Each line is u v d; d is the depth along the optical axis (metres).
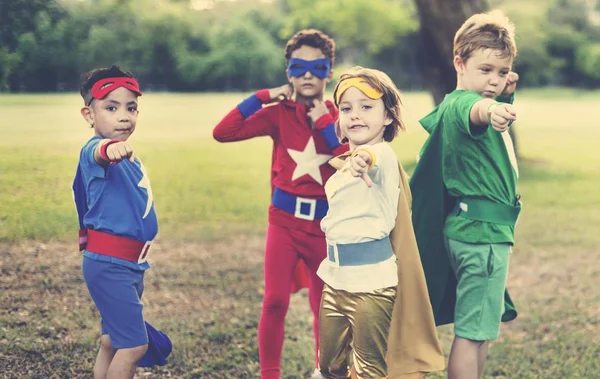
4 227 7.07
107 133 3.26
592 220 9.24
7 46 8.12
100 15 15.20
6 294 5.39
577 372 4.33
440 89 9.98
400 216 3.16
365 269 3.08
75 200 3.28
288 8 49.03
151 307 5.36
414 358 3.18
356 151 2.95
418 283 3.18
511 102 3.66
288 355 4.48
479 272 3.31
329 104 3.98
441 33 9.66
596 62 44.41
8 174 8.98
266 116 3.95
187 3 31.80
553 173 13.16
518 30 41.88
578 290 6.22
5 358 4.21
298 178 3.79
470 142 3.28
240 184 11.22
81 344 4.46
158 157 13.67
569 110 29.77
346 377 3.34
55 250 6.65
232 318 5.16
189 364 4.25
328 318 3.21
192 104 25.70
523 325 5.26
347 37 45.91
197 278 6.21
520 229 8.66
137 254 3.21
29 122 12.49
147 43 26.94
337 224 3.12
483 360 3.47
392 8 46.44
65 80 11.93
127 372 3.16
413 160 14.04
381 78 3.17
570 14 45.69
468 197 3.34
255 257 7.06
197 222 8.53
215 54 34.03
